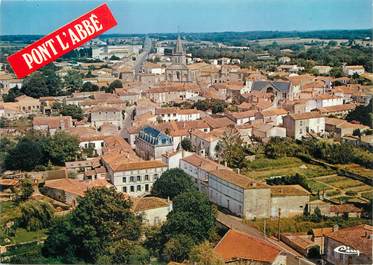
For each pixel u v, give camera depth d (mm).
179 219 67312
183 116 146875
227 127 123250
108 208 67938
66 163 100125
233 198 80500
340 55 165875
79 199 71375
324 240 66188
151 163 94000
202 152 109938
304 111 137375
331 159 101188
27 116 133000
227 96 178000
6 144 100938
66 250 66062
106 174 96500
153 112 148250
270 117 134500
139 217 71875
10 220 75312
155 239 68188
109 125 131500
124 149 109438
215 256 59906
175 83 194750
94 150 113250
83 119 144000
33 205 76250
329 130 119938
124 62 197500
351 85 143375
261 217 78312
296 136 118875
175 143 116625
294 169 99125
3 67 150000
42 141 103812
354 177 93750
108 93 169375
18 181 88688
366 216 77125
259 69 197125
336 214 77875
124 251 64500
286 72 183000
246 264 59469
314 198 83625
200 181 89500
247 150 109688
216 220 74312
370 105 121438
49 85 157375
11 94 147250
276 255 59281
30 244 68625
